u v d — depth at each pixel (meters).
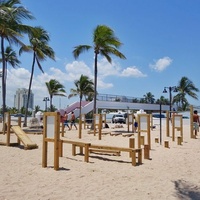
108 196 6.16
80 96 45.41
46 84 49.78
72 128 30.61
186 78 62.94
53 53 31.66
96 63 27.19
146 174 8.46
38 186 6.74
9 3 21.41
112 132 22.94
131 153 10.41
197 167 9.80
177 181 7.77
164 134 22.23
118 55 27.22
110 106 55.59
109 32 25.86
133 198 6.10
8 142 13.60
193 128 20.00
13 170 8.38
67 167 8.96
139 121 13.43
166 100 66.06
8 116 13.73
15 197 5.89
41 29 29.62
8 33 21.47
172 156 11.78
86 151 10.12
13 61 38.31
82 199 5.90
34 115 37.91
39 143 14.98
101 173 8.33
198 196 6.49
